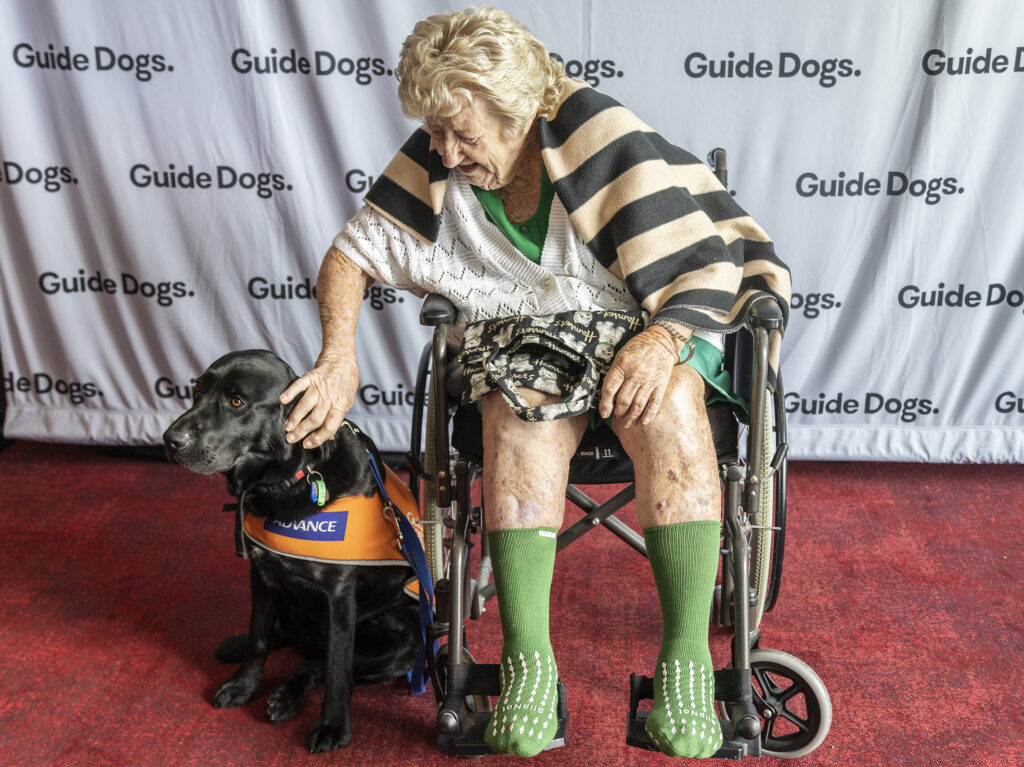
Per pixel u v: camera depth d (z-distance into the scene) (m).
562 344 1.60
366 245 1.83
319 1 2.52
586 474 1.78
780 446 1.86
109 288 2.85
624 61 2.54
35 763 1.81
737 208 1.77
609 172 1.64
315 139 2.67
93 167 2.71
